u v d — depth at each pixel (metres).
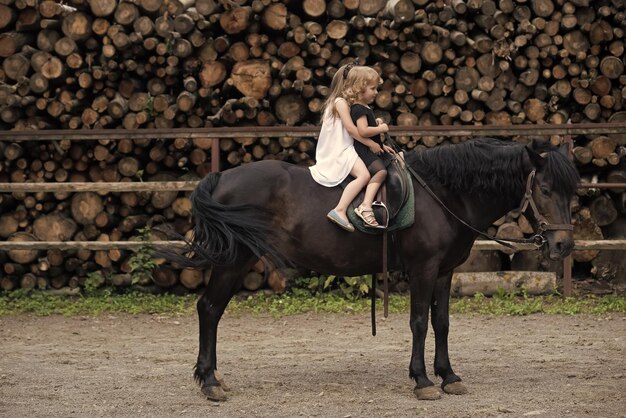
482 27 10.59
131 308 9.85
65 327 8.99
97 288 10.64
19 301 10.28
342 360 7.32
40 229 10.62
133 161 10.56
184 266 6.11
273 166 6.23
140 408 5.79
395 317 9.34
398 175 6.03
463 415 5.50
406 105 10.67
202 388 5.99
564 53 10.55
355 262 6.12
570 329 8.59
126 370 6.99
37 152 10.69
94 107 10.61
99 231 10.62
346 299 10.26
